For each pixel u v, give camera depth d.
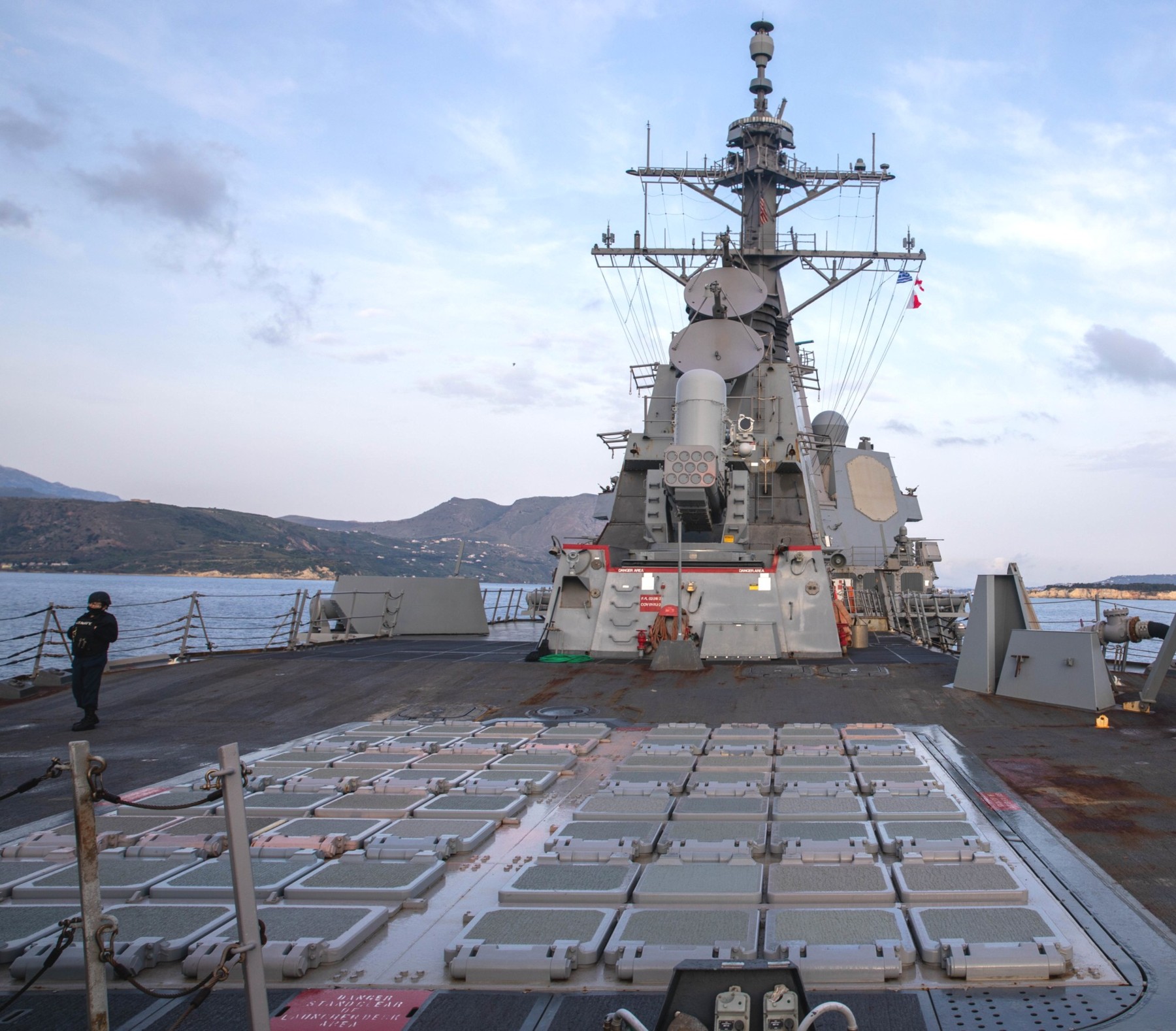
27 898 4.88
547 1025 3.46
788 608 15.39
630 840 5.43
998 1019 3.42
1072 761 7.86
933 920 4.22
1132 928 4.28
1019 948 3.87
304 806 6.50
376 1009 3.62
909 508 32.34
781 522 18.02
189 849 5.52
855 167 26.78
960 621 21.92
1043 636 10.83
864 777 6.99
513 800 6.53
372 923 4.36
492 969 3.85
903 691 11.52
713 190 27.48
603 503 23.42
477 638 21.08
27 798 7.32
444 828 5.86
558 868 5.08
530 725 9.84
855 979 3.75
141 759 8.88
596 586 15.74
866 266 26.59
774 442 18.48
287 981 3.90
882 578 26.56
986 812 6.25
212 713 11.31
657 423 18.55
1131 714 10.07
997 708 10.45
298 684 12.80
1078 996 3.60
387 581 21.12
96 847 2.83
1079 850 5.43
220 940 4.16
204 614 75.56
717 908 4.47
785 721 10.15
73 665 10.72
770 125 26.08
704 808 6.15
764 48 26.45
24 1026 3.61
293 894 4.76
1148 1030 3.32
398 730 9.84
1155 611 10.80
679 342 18.34
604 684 12.51
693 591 15.38
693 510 15.53
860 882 4.70
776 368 19.05
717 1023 2.87
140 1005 3.72
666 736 9.05
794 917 4.28
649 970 3.80
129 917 4.46
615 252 27.12
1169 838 5.69
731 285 19.86
